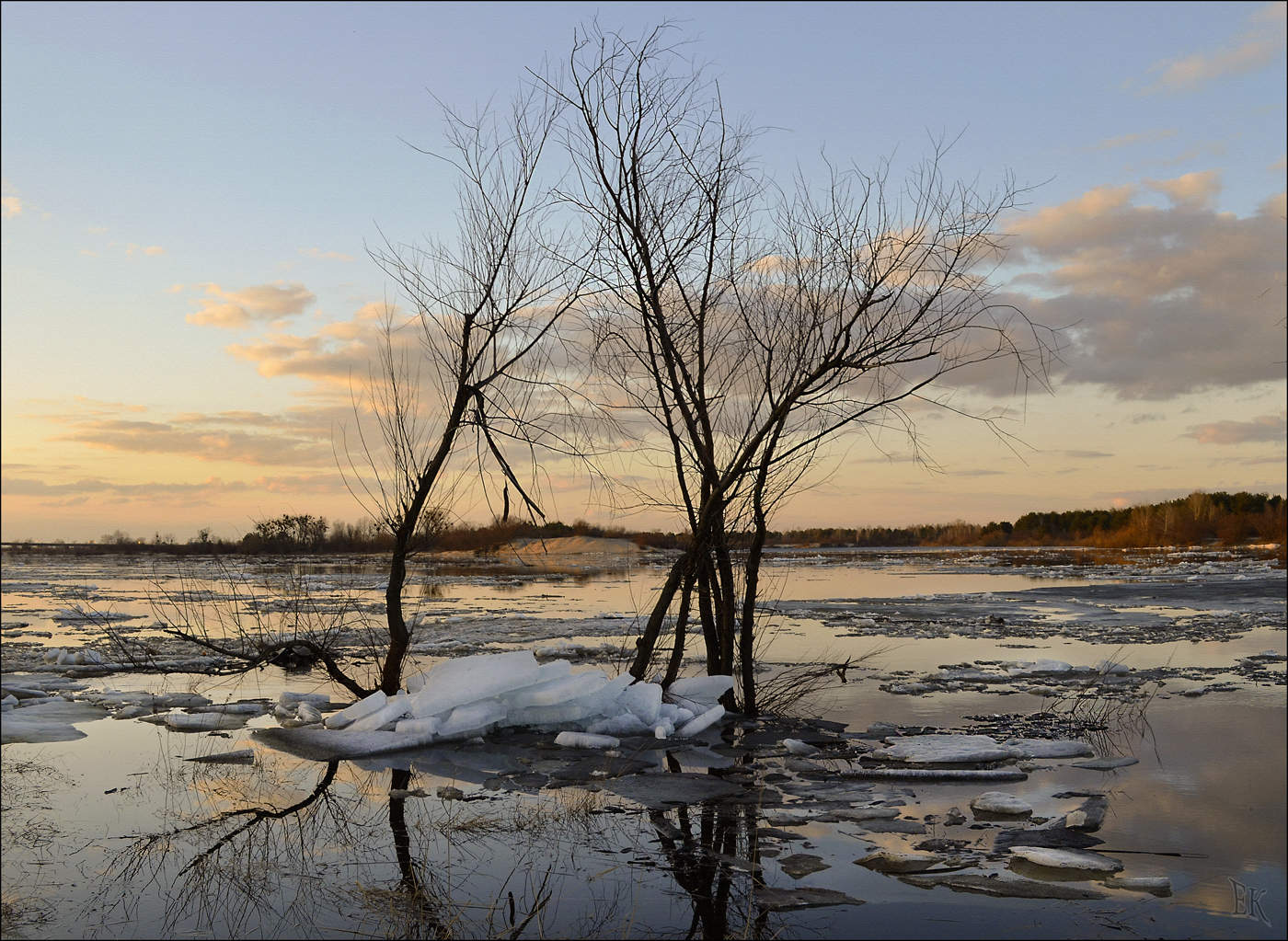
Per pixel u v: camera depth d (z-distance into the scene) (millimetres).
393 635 11594
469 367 10844
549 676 11352
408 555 11758
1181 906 5629
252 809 7730
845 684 13773
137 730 10695
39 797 8055
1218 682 13797
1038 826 7168
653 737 10547
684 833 7109
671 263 10992
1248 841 6801
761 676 14375
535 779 8680
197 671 14867
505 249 10828
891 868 6309
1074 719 11211
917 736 10297
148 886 6016
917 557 68875
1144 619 22641
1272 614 23609
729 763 9344
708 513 11539
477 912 5605
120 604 24641
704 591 12234
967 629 20484
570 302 11000
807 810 7668
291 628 19109
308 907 5691
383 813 7629
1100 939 5168
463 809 7742
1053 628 20719
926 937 5219
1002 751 9391
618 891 5938
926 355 10406
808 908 5645
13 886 5992
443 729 10328
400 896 5836
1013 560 60688
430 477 11172
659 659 15188
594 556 58125
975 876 6129
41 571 41438
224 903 5727
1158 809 7617
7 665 15211
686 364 11445
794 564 58281
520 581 36281
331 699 12859
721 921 5457
